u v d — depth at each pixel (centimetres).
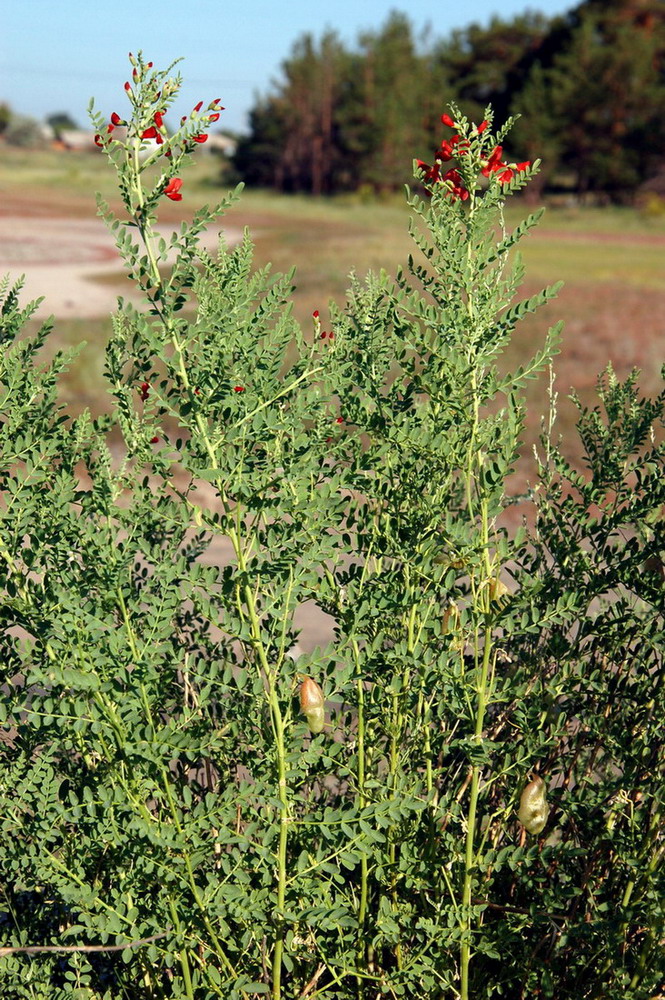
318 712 181
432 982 192
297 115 8825
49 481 212
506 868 223
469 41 9100
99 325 1720
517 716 199
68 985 192
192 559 231
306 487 188
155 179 172
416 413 200
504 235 192
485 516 188
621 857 205
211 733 206
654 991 204
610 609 219
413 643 207
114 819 180
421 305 188
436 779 235
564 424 997
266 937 210
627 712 223
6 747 211
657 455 226
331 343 224
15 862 188
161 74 163
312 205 7700
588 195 8031
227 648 226
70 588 184
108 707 175
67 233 4912
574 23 8494
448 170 204
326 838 189
